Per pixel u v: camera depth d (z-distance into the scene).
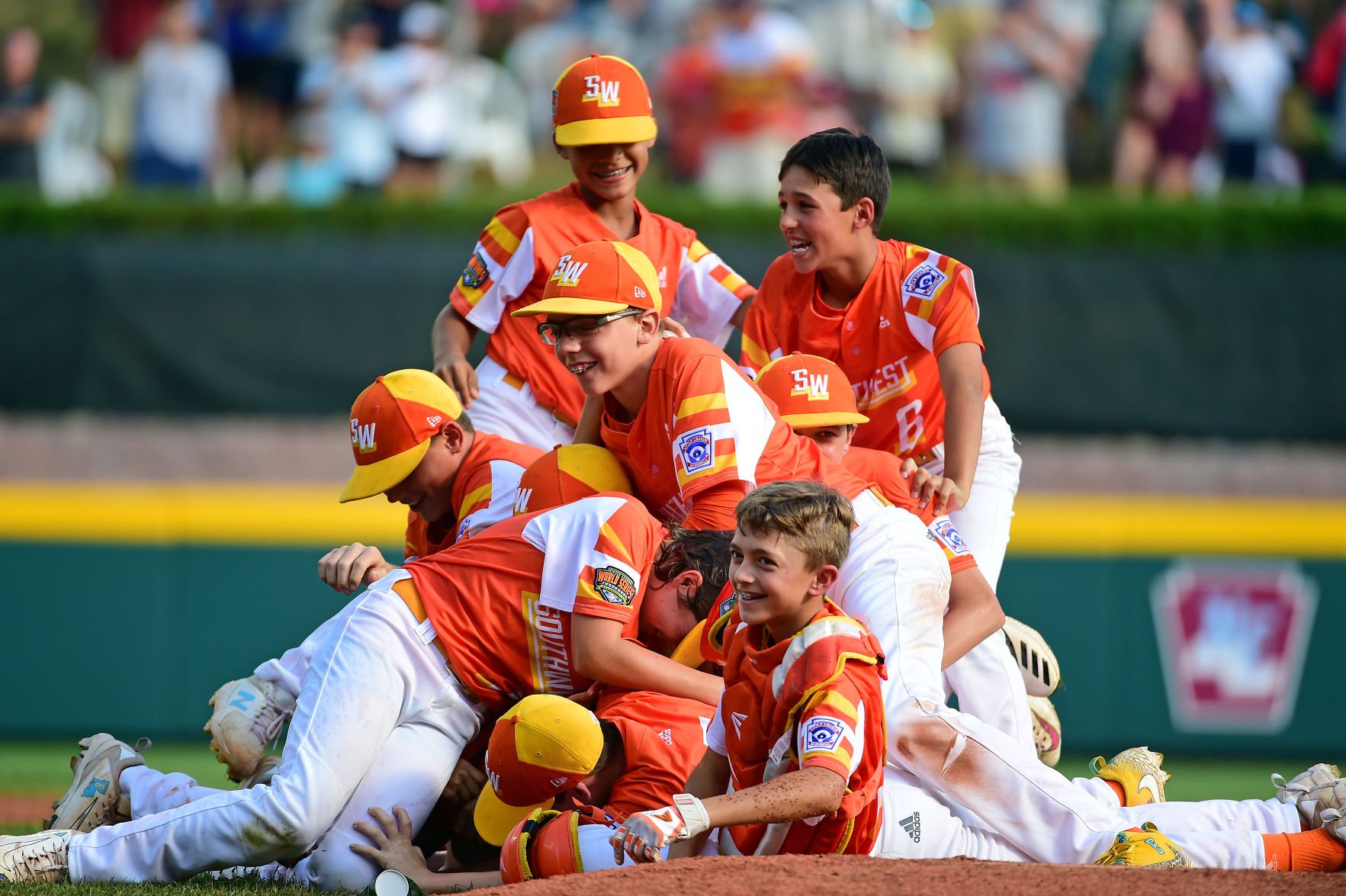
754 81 38.56
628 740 14.38
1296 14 40.06
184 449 35.69
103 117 40.53
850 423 17.27
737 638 13.00
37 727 31.12
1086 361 35.41
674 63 39.38
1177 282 35.41
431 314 35.34
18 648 31.12
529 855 13.73
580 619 14.55
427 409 16.64
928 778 14.76
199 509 31.33
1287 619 31.52
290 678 16.94
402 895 13.99
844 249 17.77
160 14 40.03
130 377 35.41
